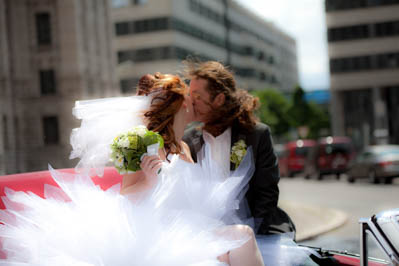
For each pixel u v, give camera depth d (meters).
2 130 31.44
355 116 53.50
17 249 2.21
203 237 2.28
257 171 2.84
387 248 1.83
